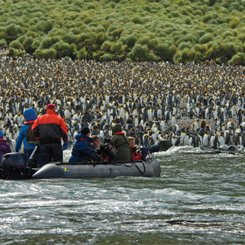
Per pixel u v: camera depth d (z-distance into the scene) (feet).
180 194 166.91
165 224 127.65
